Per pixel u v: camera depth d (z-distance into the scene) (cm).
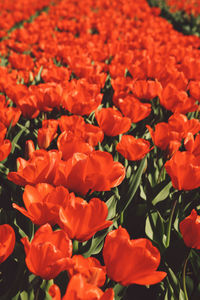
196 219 105
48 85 158
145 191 134
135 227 125
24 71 212
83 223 99
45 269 93
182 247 117
